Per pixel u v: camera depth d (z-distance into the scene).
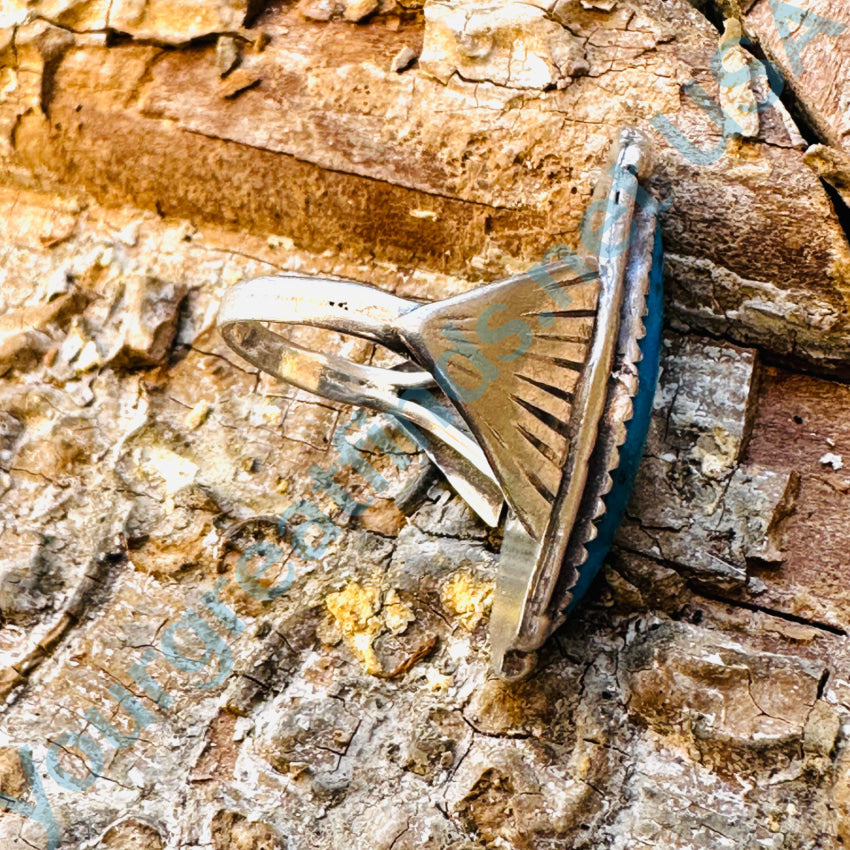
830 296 0.21
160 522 0.22
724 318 0.21
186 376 0.22
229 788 0.21
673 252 0.21
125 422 0.22
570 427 0.20
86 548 0.22
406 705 0.21
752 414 0.21
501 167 0.22
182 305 0.22
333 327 0.20
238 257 0.22
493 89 0.21
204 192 0.22
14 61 0.22
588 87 0.21
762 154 0.21
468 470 0.21
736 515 0.21
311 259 0.22
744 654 0.21
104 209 0.23
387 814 0.21
